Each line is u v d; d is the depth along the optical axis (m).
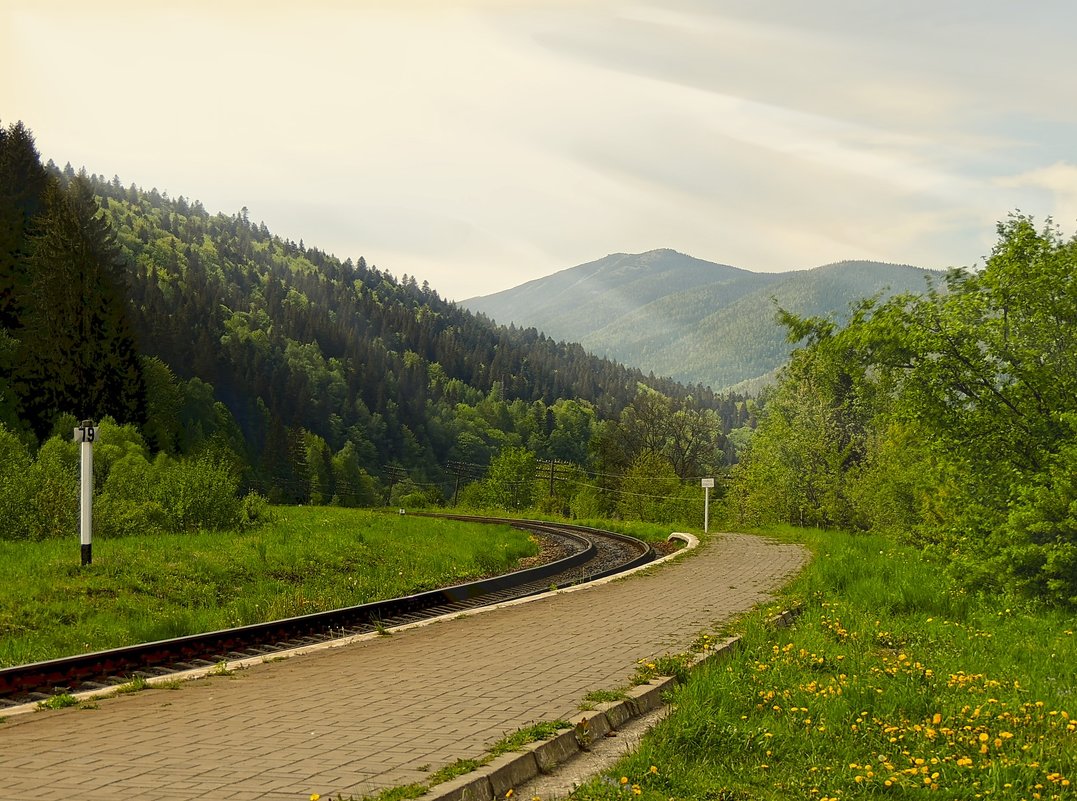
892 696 8.64
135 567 18.52
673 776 6.31
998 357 16.27
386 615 16.81
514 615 14.70
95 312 69.44
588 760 6.86
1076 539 14.41
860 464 46.81
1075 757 6.97
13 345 67.31
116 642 13.56
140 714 7.86
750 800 5.98
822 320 18.20
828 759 7.00
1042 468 15.64
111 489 29.81
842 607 14.91
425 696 8.54
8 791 5.48
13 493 26.50
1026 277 15.80
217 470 31.27
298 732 7.12
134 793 5.45
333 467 142.25
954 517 16.94
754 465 52.25
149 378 82.88
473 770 5.98
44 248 69.75
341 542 26.98
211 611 16.45
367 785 5.65
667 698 8.74
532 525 50.16
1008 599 14.96
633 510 86.75
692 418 96.50
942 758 6.96
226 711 7.95
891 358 17.05
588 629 13.07
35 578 16.59
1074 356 15.87
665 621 13.84
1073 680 9.91
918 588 15.90
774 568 22.52
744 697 8.55
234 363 158.00
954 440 16.55
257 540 24.98
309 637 14.15
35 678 10.18
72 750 6.58
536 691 8.73
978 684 9.50
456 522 45.97
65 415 57.47
